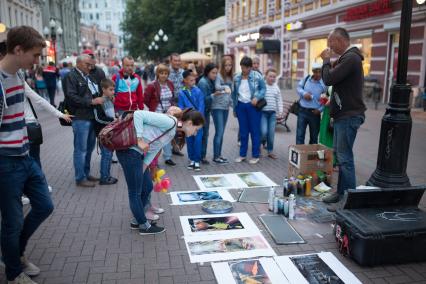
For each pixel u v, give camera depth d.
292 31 22.33
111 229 4.29
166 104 6.84
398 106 4.72
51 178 6.17
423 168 6.59
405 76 4.70
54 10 46.44
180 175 6.35
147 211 4.49
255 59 8.58
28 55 2.84
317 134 6.81
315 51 20.25
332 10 17.77
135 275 3.39
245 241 4.00
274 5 25.00
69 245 3.92
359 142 8.80
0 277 3.33
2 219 3.04
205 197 5.28
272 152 7.51
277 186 5.74
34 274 3.36
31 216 3.27
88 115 5.55
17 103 2.93
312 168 5.45
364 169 6.59
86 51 5.73
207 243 3.95
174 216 4.64
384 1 14.05
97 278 3.34
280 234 4.12
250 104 6.90
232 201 5.14
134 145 3.74
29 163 3.12
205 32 42.59
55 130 10.91
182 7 45.81
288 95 19.05
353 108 4.59
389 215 3.69
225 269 3.46
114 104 6.45
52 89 15.70
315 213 4.68
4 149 2.91
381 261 3.49
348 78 4.52
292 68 23.09
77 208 4.89
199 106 6.58
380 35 14.72
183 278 3.34
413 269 3.47
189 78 6.52
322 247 3.88
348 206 3.81
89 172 6.06
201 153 7.06
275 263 3.56
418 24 12.93
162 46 47.97
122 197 5.29
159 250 3.82
